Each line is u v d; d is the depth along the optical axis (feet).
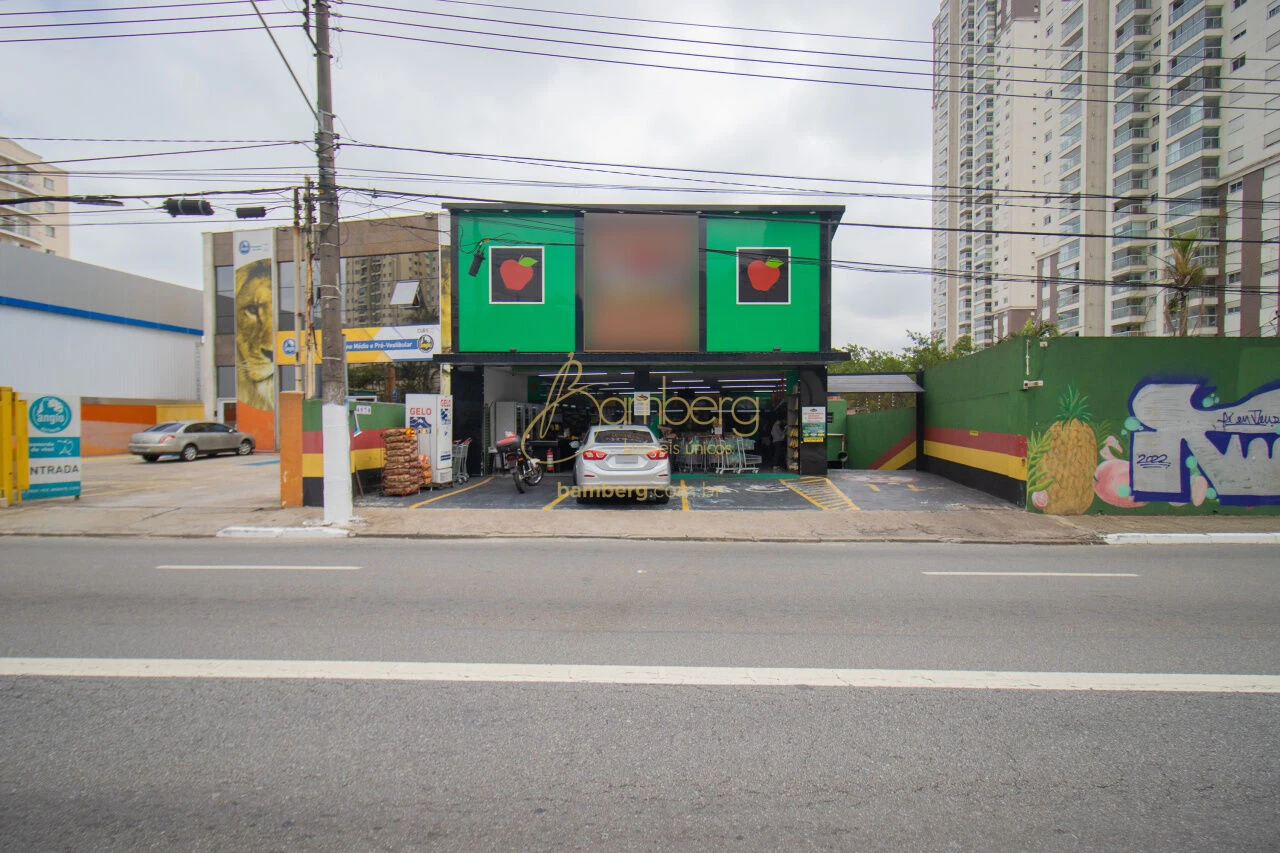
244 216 40.47
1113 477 38.19
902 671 14.85
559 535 32.78
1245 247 131.85
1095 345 38.19
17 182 211.61
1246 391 37.96
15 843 8.71
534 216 51.57
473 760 10.95
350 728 12.03
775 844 8.82
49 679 14.20
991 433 44.04
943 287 315.17
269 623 18.12
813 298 51.60
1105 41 165.58
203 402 94.43
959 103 297.12
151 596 20.97
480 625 18.03
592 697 13.39
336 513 34.50
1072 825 9.29
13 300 77.61
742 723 12.30
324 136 34.96
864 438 69.51
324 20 34.65
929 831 9.14
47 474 42.04
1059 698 13.47
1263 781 10.44
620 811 9.57
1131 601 20.83
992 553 29.30
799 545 31.09
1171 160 148.05
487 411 56.90
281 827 9.16
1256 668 15.12
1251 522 35.83
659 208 50.88
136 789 10.06
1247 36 131.85
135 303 93.66
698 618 18.80
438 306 76.89
